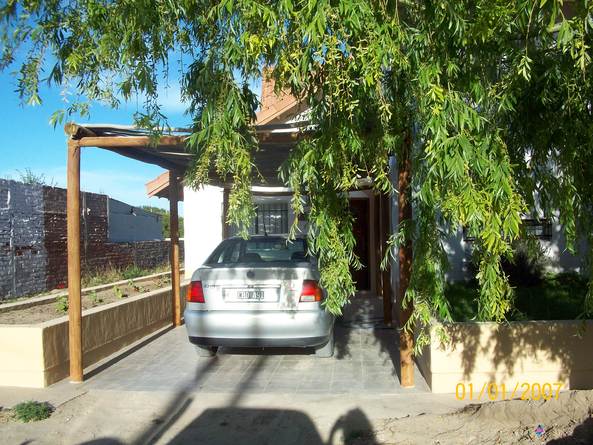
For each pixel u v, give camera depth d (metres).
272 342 6.36
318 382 6.08
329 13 3.24
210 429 4.93
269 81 4.10
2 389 5.94
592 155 3.99
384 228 8.88
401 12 3.90
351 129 3.83
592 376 5.60
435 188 3.32
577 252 4.43
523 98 4.20
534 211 4.31
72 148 6.14
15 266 11.66
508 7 3.32
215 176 7.89
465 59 3.68
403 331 5.76
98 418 5.20
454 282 8.55
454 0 3.40
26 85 3.83
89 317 6.89
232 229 13.38
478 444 4.21
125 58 3.73
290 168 4.09
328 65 3.46
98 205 15.72
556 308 6.96
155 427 5.00
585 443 3.92
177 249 9.33
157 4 3.80
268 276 6.42
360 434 4.65
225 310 6.45
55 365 6.19
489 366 5.59
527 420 4.52
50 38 3.89
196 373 6.52
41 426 5.00
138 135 6.03
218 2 3.91
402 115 4.07
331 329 6.69
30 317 7.29
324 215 4.24
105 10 3.80
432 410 5.14
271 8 3.45
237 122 3.69
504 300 4.12
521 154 4.27
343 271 4.30
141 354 7.43
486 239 3.19
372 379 6.13
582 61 3.27
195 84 4.06
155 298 8.91
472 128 3.32
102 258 15.41
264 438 4.73
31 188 12.40
